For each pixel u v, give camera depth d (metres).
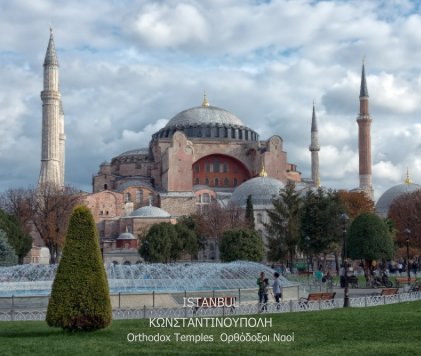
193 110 150.00
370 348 21.78
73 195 107.88
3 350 21.50
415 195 115.38
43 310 34.06
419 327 26.47
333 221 78.19
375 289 52.75
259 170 135.75
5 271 59.19
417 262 96.44
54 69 118.88
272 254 87.44
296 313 31.98
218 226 106.31
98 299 24.62
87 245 24.84
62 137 141.25
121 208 125.38
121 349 21.73
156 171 139.38
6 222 81.50
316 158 154.75
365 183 140.62
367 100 142.25
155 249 91.88
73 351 21.23
